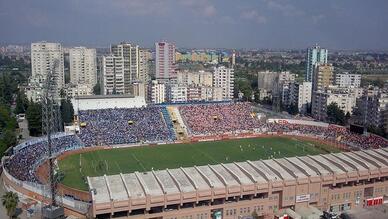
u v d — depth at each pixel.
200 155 193.12
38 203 128.50
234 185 120.75
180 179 123.81
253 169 133.50
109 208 108.75
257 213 125.44
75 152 193.75
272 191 125.12
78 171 166.62
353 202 137.25
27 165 161.25
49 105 170.38
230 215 122.94
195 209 118.88
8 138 190.25
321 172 131.62
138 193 113.81
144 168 171.62
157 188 117.38
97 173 164.00
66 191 137.62
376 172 136.88
